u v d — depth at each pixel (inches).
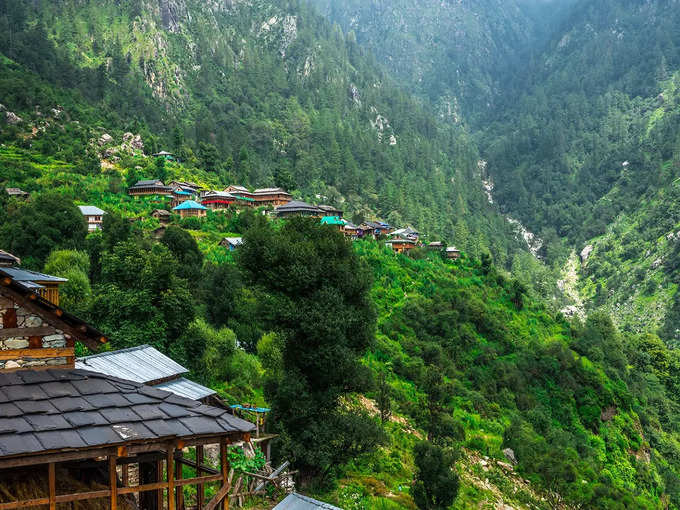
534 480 2043.6
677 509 3083.2
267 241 1368.1
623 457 3097.9
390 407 2052.2
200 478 590.6
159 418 561.0
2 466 456.1
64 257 2060.8
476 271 4845.0
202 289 2237.9
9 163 4426.7
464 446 2161.7
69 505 566.6
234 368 1707.7
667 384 4948.3
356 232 5108.3
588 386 3462.1
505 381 3221.0
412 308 3484.3
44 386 547.5
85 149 5467.5
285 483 1130.7
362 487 1342.3
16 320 571.8
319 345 1289.4
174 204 4845.0
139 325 1525.6
